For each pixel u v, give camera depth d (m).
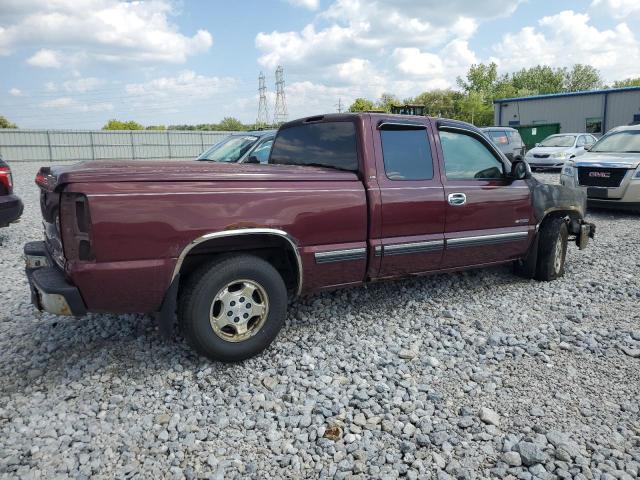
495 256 5.25
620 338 4.18
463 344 4.09
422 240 4.55
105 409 3.19
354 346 4.07
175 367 3.67
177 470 2.63
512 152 21.34
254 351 3.75
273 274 3.75
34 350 3.96
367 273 4.38
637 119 32.75
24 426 3.00
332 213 4.03
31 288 3.55
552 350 3.98
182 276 3.71
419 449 2.79
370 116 4.39
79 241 3.24
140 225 3.25
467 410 3.12
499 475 2.58
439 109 83.88
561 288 5.52
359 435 2.92
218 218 3.51
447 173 4.78
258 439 2.91
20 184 18.52
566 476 2.55
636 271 6.15
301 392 3.38
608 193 10.08
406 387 3.43
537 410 3.12
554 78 94.38
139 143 41.69
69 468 2.64
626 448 2.77
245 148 8.34
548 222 5.69
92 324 4.43
